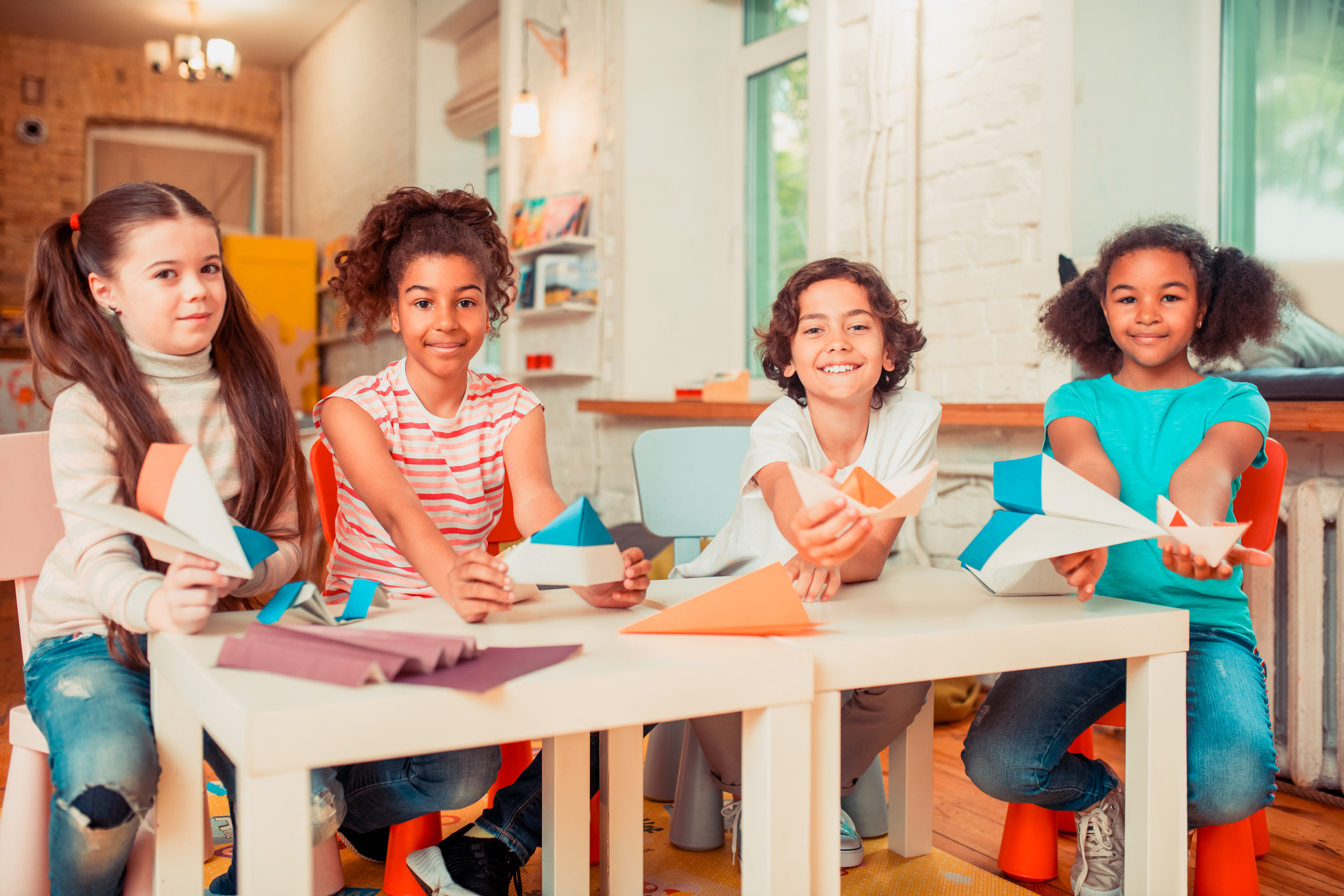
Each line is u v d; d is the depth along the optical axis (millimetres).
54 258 1037
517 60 4242
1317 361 1912
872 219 2684
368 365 5984
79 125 6824
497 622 878
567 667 706
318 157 6863
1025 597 1021
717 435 1714
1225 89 2332
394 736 624
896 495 844
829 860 806
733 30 3639
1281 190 2215
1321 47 2135
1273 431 1851
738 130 3605
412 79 5438
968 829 1562
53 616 1043
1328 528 1751
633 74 3531
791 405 1281
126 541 953
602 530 885
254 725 585
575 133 3885
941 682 2143
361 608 889
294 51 7031
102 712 884
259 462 1110
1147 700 945
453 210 1279
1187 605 1224
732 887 1308
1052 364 2246
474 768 1121
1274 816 1646
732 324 3654
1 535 1129
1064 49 2211
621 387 3549
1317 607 1707
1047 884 1354
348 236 6238
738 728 1196
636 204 3545
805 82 3350
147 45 5645
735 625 820
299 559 1126
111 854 838
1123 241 1284
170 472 799
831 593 1005
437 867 1126
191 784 832
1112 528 867
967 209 2455
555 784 1056
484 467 1309
